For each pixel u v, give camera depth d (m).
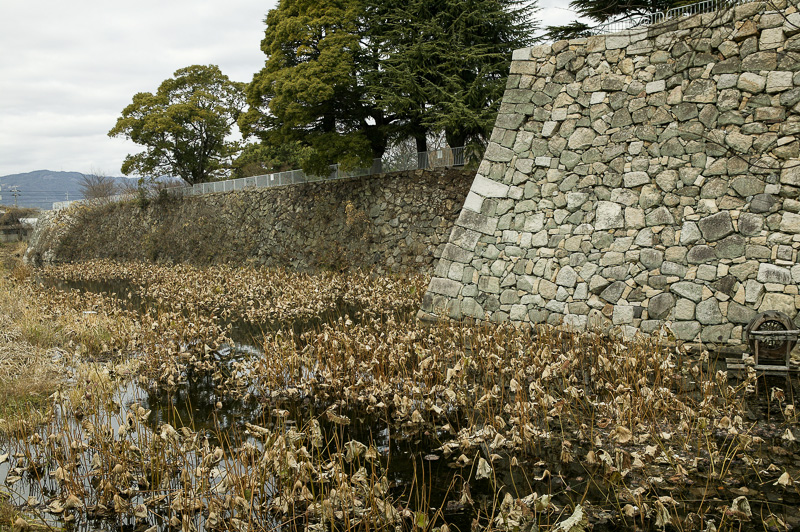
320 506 4.55
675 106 9.16
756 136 8.47
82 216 36.91
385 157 21.56
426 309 11.51
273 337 10.87
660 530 4.21
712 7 8.98
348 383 7.72
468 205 11.18
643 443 5.60
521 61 10.77
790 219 8.17
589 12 19.80
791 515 4.30
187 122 33.56
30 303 13.69
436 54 18.09
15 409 6.99
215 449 5.00
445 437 6.19
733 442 5.53
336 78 18.58
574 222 10.01
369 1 19.53
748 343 8.05
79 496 5.05
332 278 18.50
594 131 9.92
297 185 23.67
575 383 7.50
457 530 4.31
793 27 8.22
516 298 10.47
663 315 8.96
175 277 21.41
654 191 9.27
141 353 10.16
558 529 3.69
